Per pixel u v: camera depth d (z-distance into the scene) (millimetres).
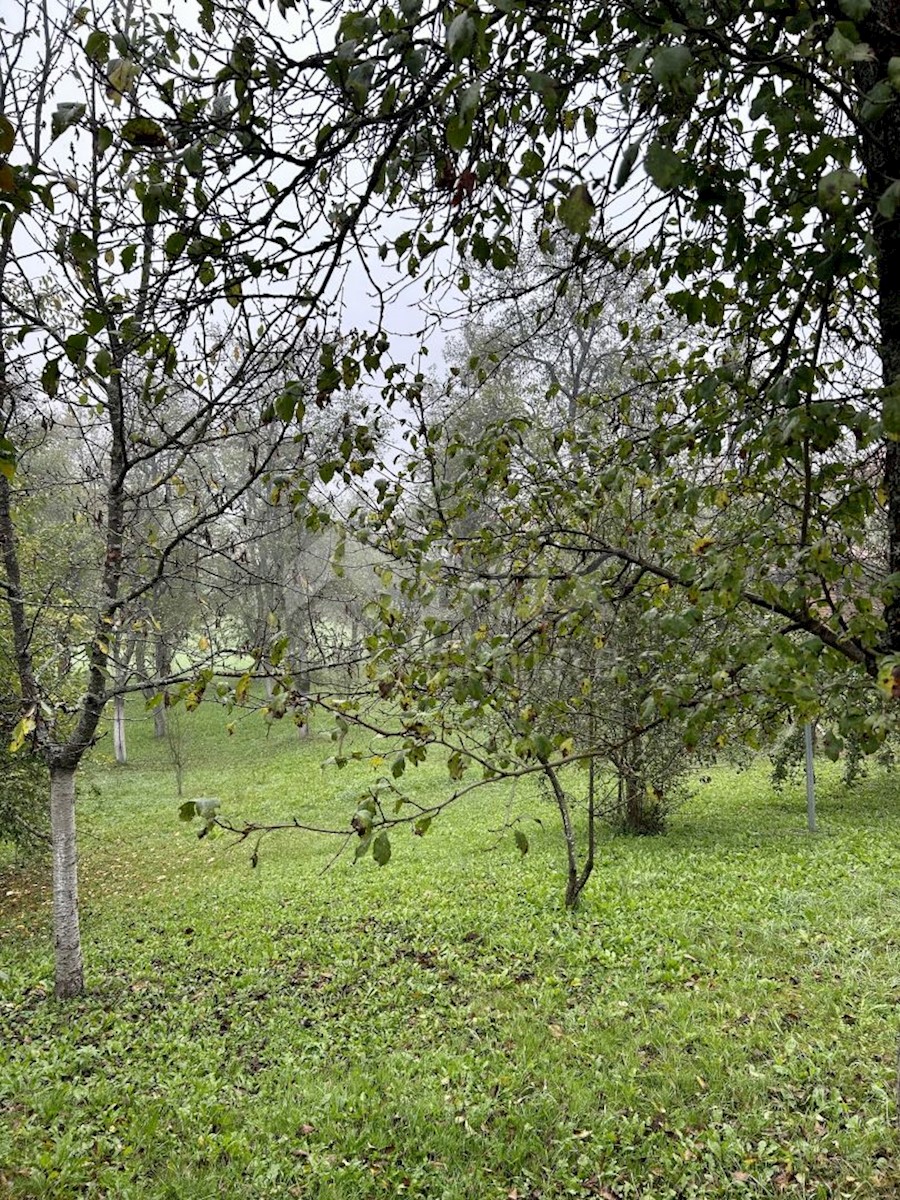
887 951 7215
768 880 9789
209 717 32000
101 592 7242
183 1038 6664
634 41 1890
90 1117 5418
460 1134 5078
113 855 15516
